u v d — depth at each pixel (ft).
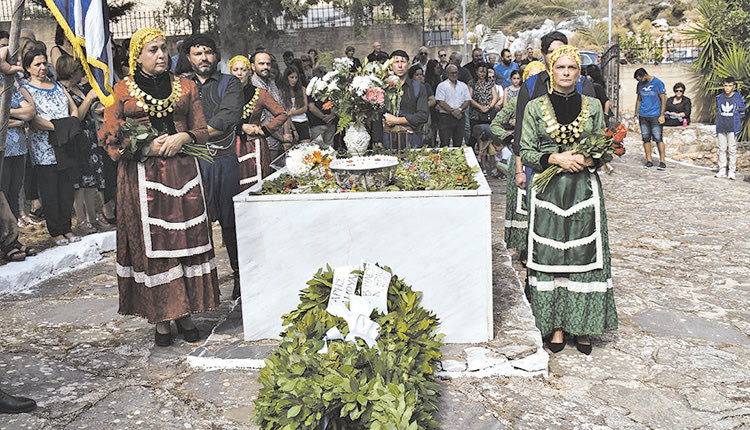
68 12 13.94
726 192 34.50
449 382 13.04
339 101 17.69
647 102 42.24
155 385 13.14
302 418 10.03
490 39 91.09
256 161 19.71
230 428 11.60
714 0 58.70
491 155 37.04
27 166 24.17
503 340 14.02
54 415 12.06
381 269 13.12
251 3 43.06
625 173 41.14
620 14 101.91
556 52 13.94
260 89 19.63
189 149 14.11
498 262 19.65
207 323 16.37
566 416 11.93
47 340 15.51
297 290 14.21
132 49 13.82
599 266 14.02
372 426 9.82
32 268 19.95
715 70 55.88
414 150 20.17
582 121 14.02
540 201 14.12
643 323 16.61
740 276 20.65
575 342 15.03
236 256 17.94
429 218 13.66
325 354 11.19
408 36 60.34
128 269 14.43
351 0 48.34
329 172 15.98
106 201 25.59
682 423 11.76
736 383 13.28
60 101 22.31
